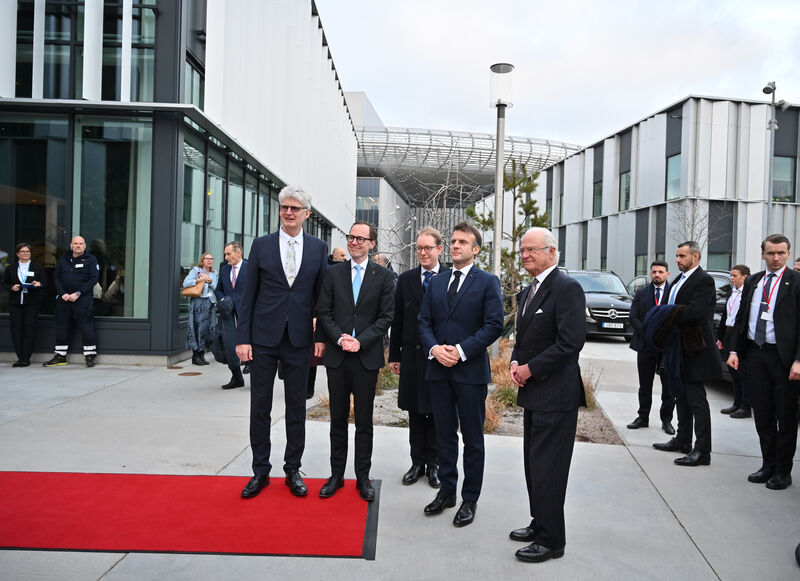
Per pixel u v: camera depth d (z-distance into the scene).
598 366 9.70
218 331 6.74
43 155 8.36
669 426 5.50
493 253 9.27
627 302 13.59
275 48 12.23
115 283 8.36
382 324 3.62
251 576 2.61
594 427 5.66
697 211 22.83
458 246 3.46
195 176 9.40
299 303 3.68
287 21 12.98
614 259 27.98
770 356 4.09
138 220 8.37
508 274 10.05
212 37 8.63
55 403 5.83
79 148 8.35
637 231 26.31
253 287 3.71
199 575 2.60
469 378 3.33
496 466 4.32
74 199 8.35
